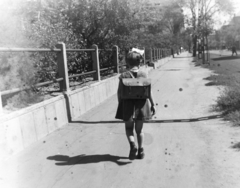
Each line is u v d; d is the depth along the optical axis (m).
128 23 12.42
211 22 25.42
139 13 13.31
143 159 3.96
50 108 5.42
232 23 25.62
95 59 8.83
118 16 11.93
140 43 16.25
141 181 3.28
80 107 6.99
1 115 4.17
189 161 3.79
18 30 7.68
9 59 5.40
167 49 41.03
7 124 4.10
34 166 3.81
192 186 3.10
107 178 3.40
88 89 7.59
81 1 11.30
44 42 7.43
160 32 37.47
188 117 6.28
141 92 3.69
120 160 3.96
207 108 6.98
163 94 9.73
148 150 4.30
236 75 12.68
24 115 4.55
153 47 25.36
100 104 8.45
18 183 3.31
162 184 3.18
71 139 5.01
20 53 5.61
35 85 5.34
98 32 12.34
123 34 12.78
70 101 6.38
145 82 3.70
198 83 11.97
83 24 11.60
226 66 20.30
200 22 25.98
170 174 3.43
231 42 33.91
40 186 3.23
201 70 19.45
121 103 3.93
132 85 3.66
